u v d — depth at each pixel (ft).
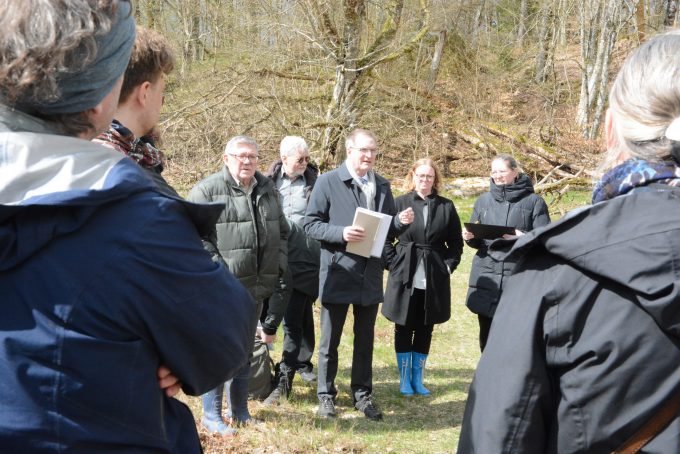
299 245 16.61
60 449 3.28
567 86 65.51
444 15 43.37
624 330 3.78
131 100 5.28
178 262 3.53
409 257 16.87
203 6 47.88
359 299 15.11
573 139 54.65
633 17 58.90
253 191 13.61
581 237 3.92
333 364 15.51
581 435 3.92
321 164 39.34
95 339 3.32
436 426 15.40
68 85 3.44
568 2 60.44
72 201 3.26
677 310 3.63
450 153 52.29
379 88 44.57
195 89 42.19
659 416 3.76
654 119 3.99
